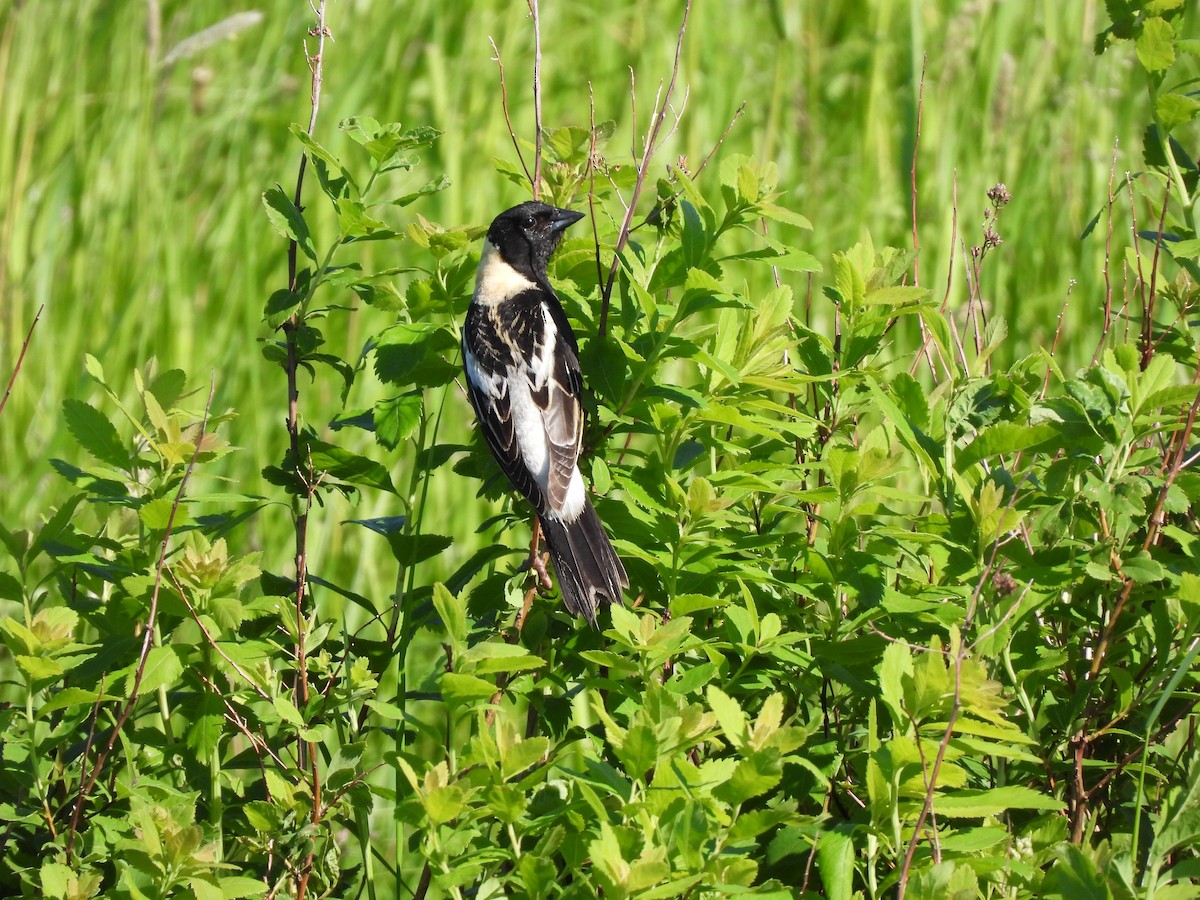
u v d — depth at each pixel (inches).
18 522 510.0
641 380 286.4
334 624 313.0
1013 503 265.4
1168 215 315.9
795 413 284.5
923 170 679.1
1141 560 258.8
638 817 214.8
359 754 262.2
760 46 794.8
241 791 289.1
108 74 742.5
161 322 591.8
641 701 259.3
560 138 333.7
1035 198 636.1
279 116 692.7
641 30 772.6
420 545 304.2
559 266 321.1
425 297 310.0
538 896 219.8
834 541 263.6
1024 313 578.2
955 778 219.6
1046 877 225.9
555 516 293.3
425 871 268.5
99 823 260.1
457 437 541.0
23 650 256.4
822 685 274.1
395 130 303.7
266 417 564.7
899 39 780.6
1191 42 303.6
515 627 281.3
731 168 305.0
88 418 277.7
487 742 223.5
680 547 268.8
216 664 270.1
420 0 754.8
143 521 277.3
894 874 226.7
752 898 215.8
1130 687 262.8
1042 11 757.9
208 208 668.7
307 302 308.2
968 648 224.4
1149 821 265.6
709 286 281.4
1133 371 262.4
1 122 657.6
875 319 298.2
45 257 620.1
